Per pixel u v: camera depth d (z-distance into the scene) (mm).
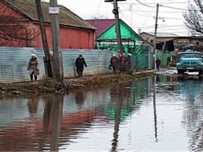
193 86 28016
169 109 16141
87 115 14523
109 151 9273
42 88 21516
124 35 61625
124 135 11031
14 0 34000
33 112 15062
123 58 36750
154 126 12383
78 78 29531
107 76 31859
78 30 44812
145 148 9562
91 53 34906
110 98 20188
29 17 34125
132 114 14805
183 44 82250
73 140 10383
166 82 32219
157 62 55594
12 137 10703
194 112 15320
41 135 10977
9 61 24188
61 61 22797
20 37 28109
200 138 10680
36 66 24953
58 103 17875
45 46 22891
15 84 21609
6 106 16594
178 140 10438
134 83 31062
